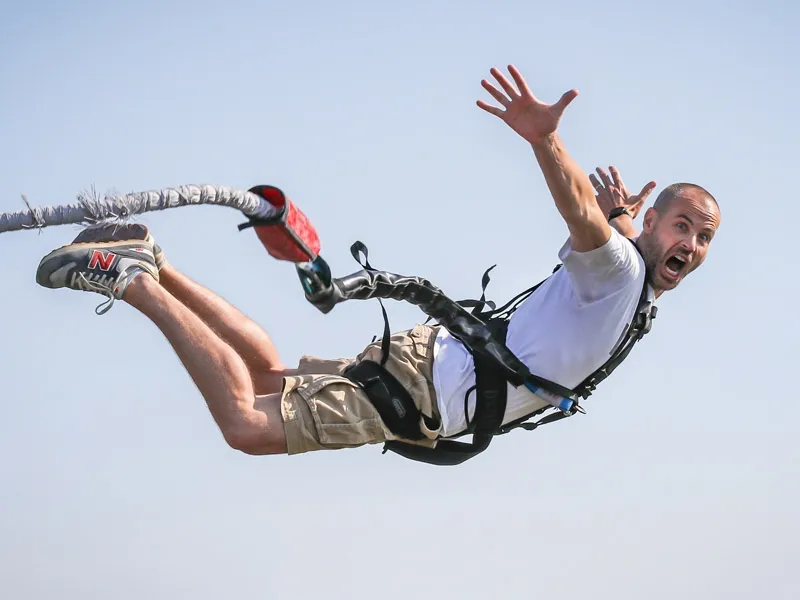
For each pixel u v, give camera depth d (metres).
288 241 13.28
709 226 16.59
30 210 12.12
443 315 15.88
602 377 16.61
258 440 16.11
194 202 12.61
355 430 16.42
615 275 15.66
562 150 14.41
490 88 14.42
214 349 15.98
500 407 16.50
